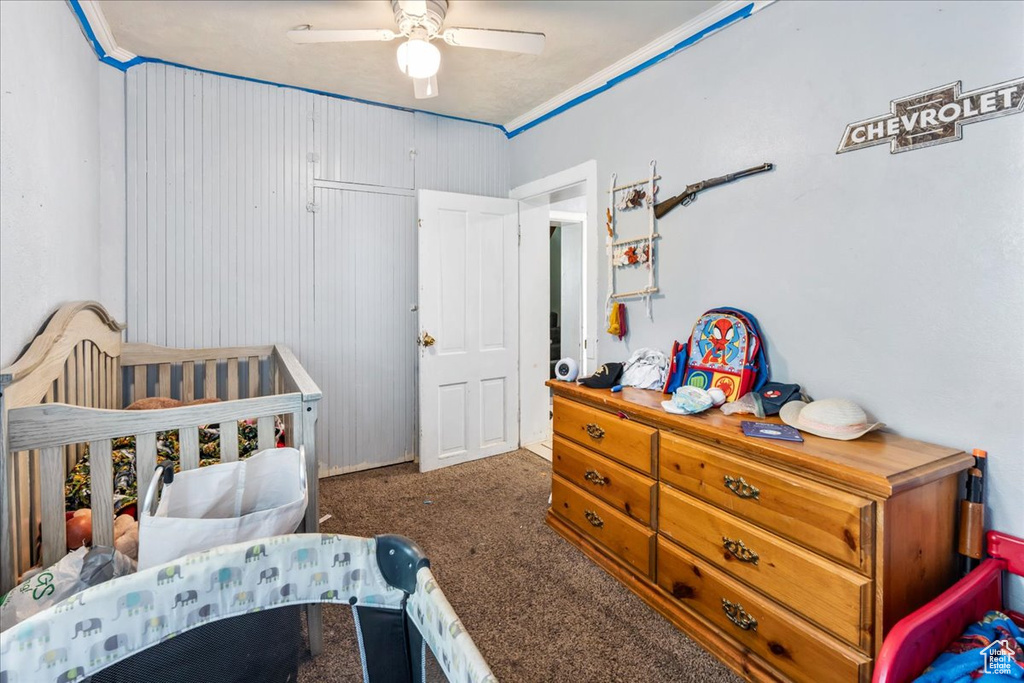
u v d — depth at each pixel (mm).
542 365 3715
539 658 1555
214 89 2639
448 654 710
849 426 1446
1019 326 1291
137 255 2500
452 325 3223
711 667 1518
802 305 1779
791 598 1348
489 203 3346
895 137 1515
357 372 3125
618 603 1827
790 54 1795
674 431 1723
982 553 1319
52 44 1643
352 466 3137
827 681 1260
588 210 2801
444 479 3025
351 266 3064
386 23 2143
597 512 2098
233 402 1380
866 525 1179
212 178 2654
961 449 1396
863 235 1603
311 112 2893
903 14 1492
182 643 828
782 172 1830
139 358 2443
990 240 1336
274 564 903
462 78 2695
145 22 2135
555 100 2975
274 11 2045
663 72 2309
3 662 696
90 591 768
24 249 1380
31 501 1298
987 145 1335
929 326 1459
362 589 938
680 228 2246
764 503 1417
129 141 2455
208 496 1223
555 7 2010
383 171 3125
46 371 1389
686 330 2236
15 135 1321
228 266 2719
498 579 1973
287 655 929
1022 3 1269
